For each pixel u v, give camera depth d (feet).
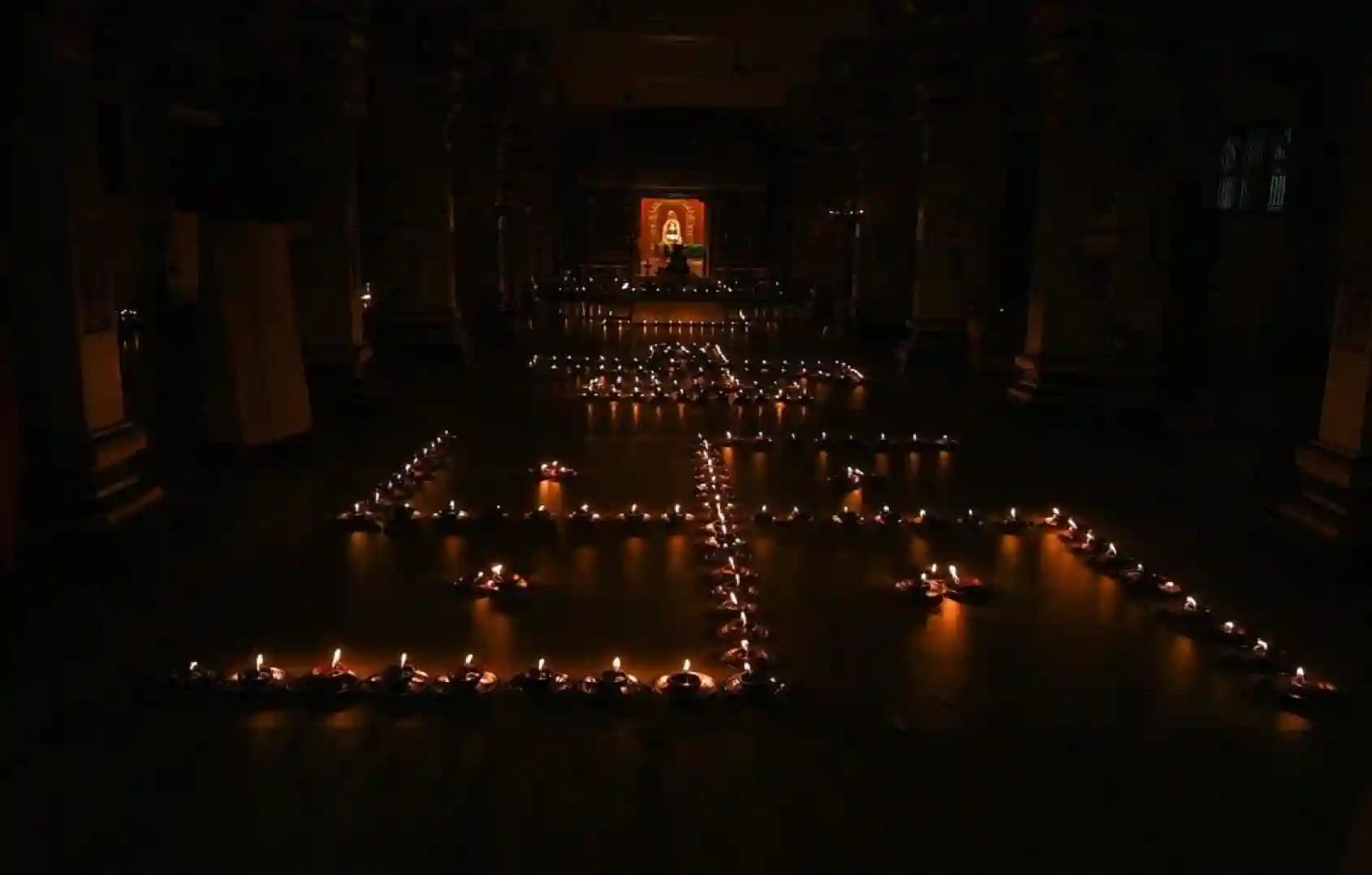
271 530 25.07
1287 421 37.32
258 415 32.19
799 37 58.80
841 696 16.63
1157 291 38.78
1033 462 33.30
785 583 22.07
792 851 12.51
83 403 22.36
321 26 36.86
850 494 29.17
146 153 39.93
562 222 114.73
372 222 51.01
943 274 54.19
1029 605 20.88
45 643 18.22
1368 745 15.25
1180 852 12.61
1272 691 16.88
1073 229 38.75
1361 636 19.33
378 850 12.47
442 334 52.47
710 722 15.71
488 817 13.17
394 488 28.76
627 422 39.22
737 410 42.11
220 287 31.30
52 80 21.44
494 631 19.16
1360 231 22.93
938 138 52.65
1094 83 37.22
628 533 25.40
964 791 13.91
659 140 114.52
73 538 22.07
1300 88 43.75
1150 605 20.90
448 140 50.98
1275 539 24.82
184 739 15.05
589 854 12.41
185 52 37.17
